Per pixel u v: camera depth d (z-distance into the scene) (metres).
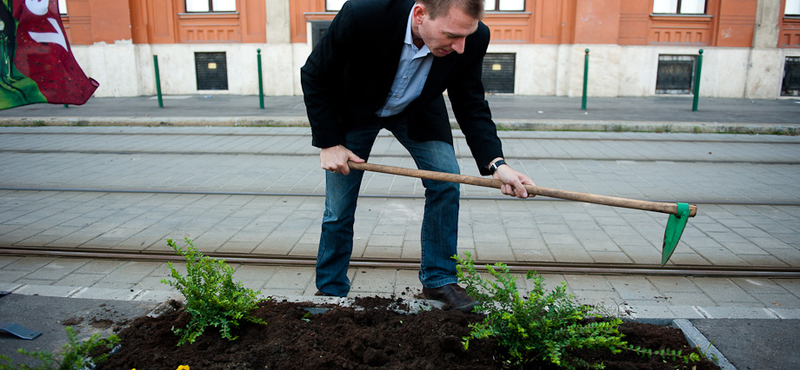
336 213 2.71
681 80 15.41
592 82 14.84
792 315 2.44
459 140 8.48
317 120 2.45
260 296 2.57
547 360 2.08
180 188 5.54
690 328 2.32
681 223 2.21
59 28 2.92
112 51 15.23
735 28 14.96
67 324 2.34
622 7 14.84
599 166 6.68
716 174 6.28
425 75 2.37
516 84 15.33
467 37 2.35
